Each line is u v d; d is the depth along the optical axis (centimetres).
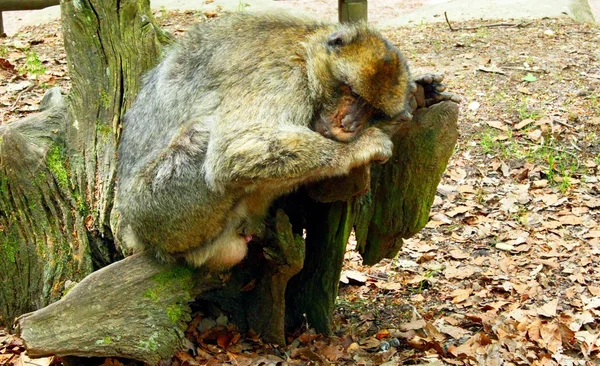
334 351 296
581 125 410
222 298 302
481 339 297
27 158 297
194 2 596
